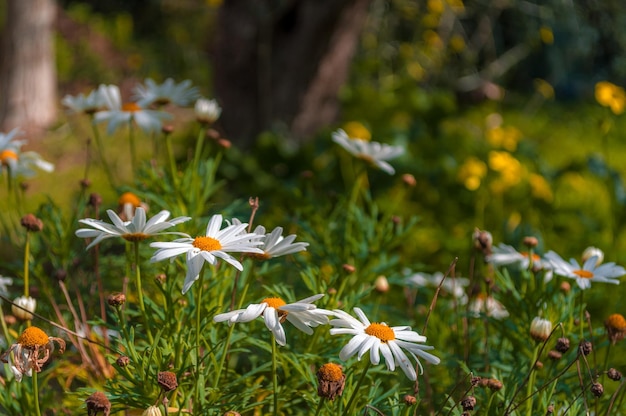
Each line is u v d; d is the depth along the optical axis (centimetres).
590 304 371
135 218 177
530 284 243
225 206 292
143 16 1300
